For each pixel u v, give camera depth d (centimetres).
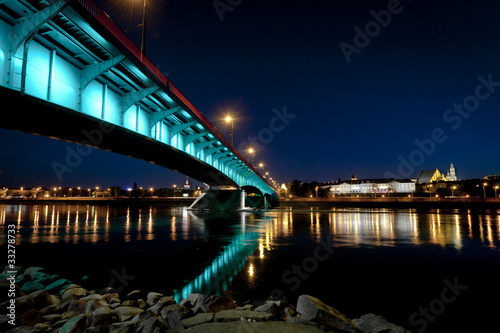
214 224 3831
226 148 4353
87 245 2112
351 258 1692
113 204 13500
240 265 1512
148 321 637
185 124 2875
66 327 645
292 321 672
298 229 3216
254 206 9419
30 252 1844
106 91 1836
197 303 816
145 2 1923
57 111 1558
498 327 816
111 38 1391
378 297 1053
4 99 1336
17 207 9875
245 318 670
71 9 1173
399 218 5066
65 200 14850
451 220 4634
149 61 1789
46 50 1380
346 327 622
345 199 11431
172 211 7494
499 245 2175
